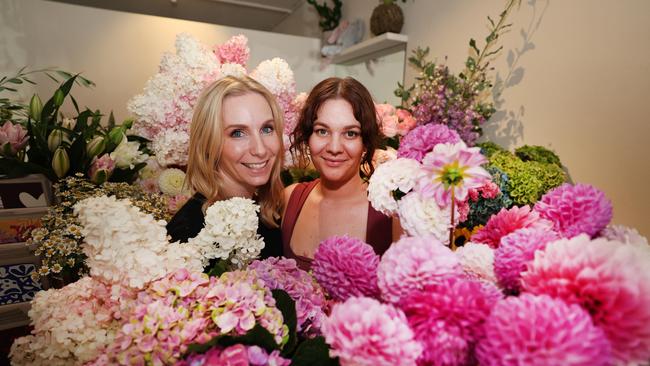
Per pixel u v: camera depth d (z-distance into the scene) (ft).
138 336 1.74
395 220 3.48
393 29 8.29
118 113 8.80
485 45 6.37
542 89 5.49
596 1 4.73
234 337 1.71
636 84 4.35
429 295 1.38
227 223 2.48
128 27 8.68
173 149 4.88
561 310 1.20
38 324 2.09
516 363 1.15
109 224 2.04
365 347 1.30
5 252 3.80
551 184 4.28
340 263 1.70
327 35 11.05
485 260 1.67
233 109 3.32
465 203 2.16
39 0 7.90
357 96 3.34
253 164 3.43
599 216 1.66
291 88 5.13
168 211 4.70
